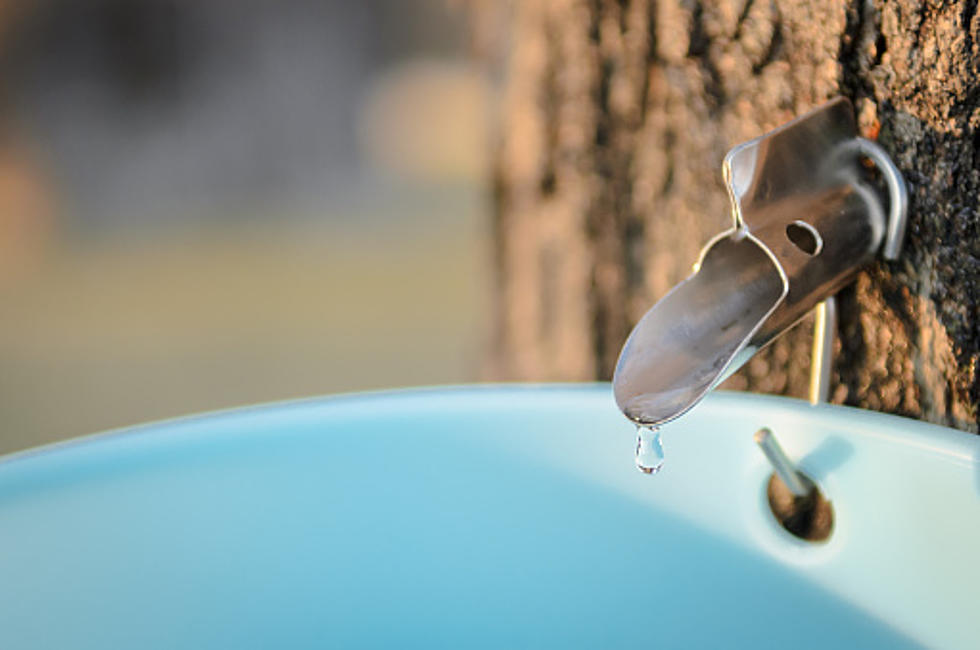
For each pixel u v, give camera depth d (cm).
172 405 180
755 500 42
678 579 43
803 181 42
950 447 40
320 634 43
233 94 343
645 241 54
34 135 324
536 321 62
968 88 43
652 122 53
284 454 43
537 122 60
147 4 331
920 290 44
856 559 41
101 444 42
